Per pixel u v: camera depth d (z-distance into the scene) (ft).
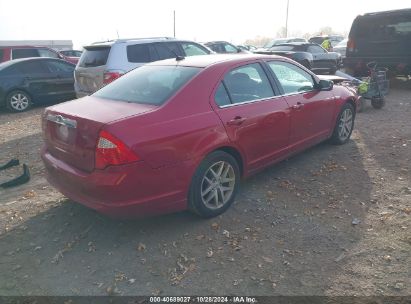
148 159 10.70
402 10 35.91
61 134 11.91
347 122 20.26
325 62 53.72
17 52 51.01
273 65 15.61
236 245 11.50
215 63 13.53
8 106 35.12
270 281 9.95
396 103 31.48
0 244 11.99
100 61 26.84
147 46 27.78
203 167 12.15
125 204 10.69
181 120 11.62
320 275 10.09
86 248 11.62
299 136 16.47
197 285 9.90
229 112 12.96
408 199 13.94
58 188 12.30
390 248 11.07
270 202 14.08
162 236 12.05
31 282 10.22
